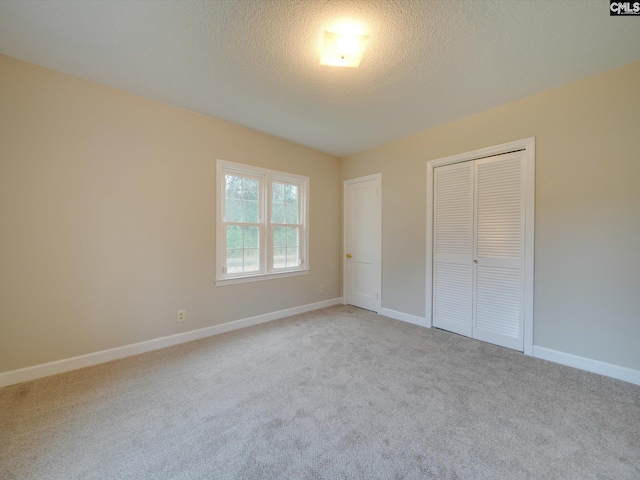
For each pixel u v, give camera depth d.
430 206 3.25
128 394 1.89
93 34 1.72
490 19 1.58
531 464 1.33
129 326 2.49
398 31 1.68
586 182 2.22
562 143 2.32
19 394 1.87
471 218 2.93
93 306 2.31
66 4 1.49
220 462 1.34
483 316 2.85
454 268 3.08
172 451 1.40
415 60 1.96
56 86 2.13
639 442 1.45
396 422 1.62
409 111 2.77
